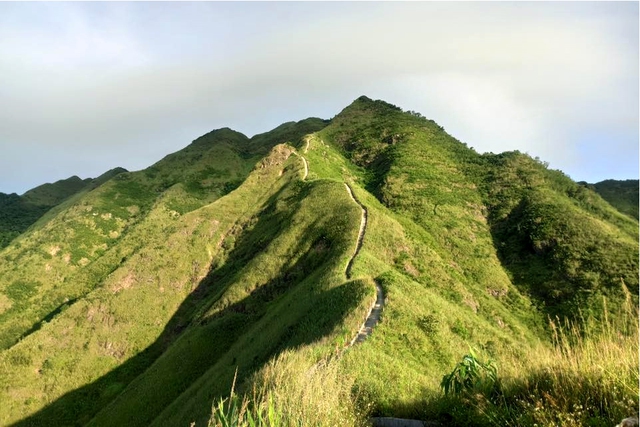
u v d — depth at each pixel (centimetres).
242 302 5853
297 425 646
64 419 6044
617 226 7894
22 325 9325
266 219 8394
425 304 3247
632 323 668
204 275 8219
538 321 5594
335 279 3859
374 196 8975
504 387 770
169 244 8606
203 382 4003
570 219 7081
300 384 789
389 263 5309
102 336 7150
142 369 6712
